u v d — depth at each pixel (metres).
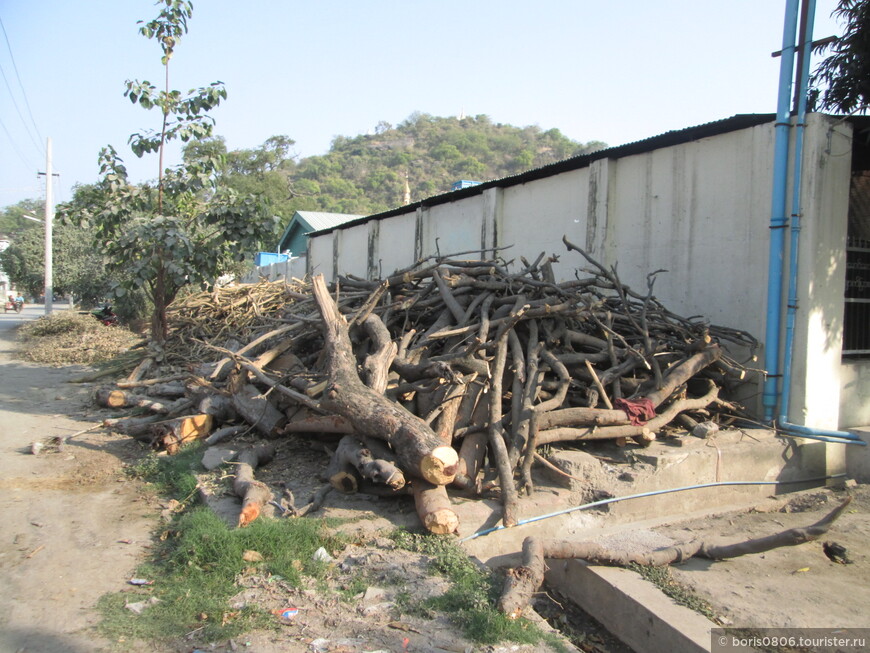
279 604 3.67
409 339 6.57
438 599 3.70
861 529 5.54
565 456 5.61
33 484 5.78
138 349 12.16
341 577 3.99
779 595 4.25
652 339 7.09
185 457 6.24
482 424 5.61
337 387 5.23
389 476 4.59
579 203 10.11
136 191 11.03
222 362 7.14
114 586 3.93
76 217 10.84
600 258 9.54
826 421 6.90
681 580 4.45
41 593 3.82
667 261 8.57
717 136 7.84
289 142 48.62
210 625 3.46
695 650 3.57
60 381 11.23
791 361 6.82
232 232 10.90
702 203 8.04
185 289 14.77
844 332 7.45
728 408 6.96
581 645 4.22
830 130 6.70
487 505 4.97
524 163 95.19
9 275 41.47
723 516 5.77
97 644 3.28
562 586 4.89
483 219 12.34
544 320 6.64
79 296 25.06
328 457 6.03
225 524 4.59
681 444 6.06
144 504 5.37
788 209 6.84
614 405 6.01
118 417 8.37
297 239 29.39
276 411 6.64
